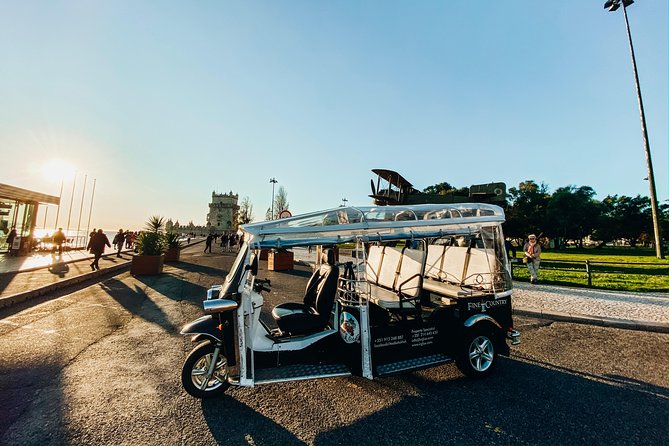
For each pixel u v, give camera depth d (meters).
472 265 4.95
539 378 4.20
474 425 3.12
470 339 4.10
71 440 2.77
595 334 6.10
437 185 49.22
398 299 4.25
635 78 24.05
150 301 8.07
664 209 52.22
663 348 5.36
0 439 2.74
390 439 2.88
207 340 3.73
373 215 4.07
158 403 3.41
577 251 42.03
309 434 2.95
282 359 3.70
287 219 3.67
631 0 23.86
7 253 18.45
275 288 10.20
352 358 3.66
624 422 3.19
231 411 3.30
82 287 9.80
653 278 13.25
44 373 4.02
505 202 14.45
